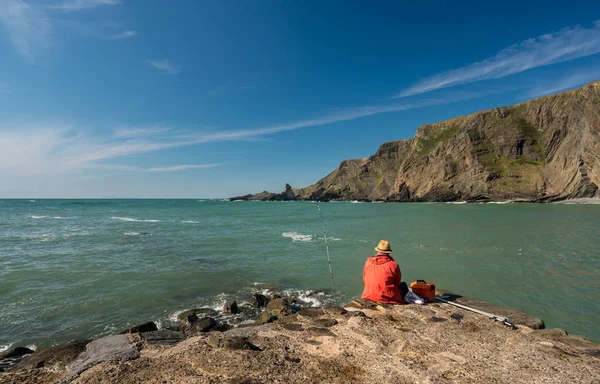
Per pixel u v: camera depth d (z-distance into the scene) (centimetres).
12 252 1656
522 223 2569
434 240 1806
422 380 294
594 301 789
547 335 407
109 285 1066
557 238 1734
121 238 2197
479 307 542
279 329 437
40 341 670
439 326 438
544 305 773
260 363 329
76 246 1858
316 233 2384
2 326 739
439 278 1033
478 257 1318
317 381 294
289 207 8175
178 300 933
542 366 321
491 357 343
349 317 485
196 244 1931
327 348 369
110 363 337
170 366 325
